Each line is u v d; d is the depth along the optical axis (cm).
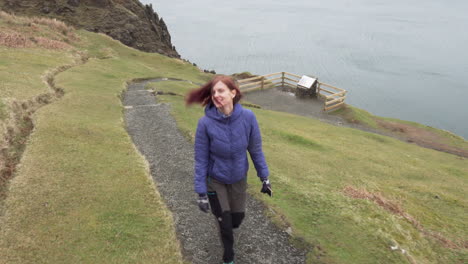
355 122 2852
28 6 4972
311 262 484
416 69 11325
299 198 692
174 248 502
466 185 1291
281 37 16438
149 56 4134
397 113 7656
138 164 847
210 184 414
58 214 577
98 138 1017
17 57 2266
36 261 457
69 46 3216
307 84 3222
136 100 1761
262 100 3189
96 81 2050
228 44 14725
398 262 491
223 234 421
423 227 671
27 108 1271
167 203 664
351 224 584
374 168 1259
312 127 2091
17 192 643
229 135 386
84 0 5347
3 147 857
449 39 16838
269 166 982
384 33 18012
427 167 1521
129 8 5966
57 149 879
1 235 508
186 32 17862
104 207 609
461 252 569
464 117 7656
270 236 548
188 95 397
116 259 470
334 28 19462
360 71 10700
